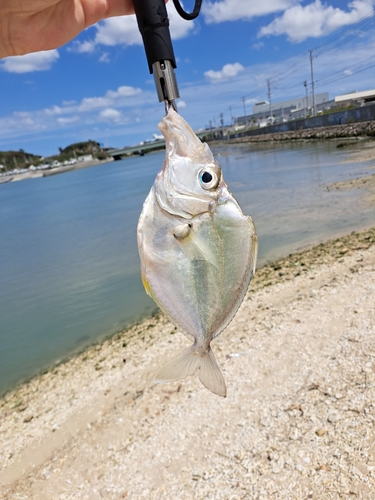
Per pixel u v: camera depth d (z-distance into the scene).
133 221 2.04
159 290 0.18
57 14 0.21
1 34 0.20
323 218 1.27
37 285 1.24
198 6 0.18
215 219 0.18
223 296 0.18
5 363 0.77
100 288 1.09
